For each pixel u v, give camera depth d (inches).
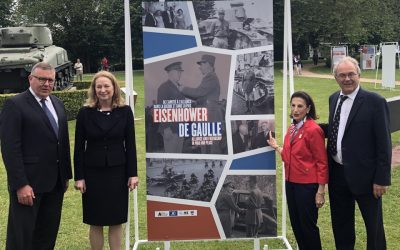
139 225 213.9
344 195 157.9
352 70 145.0
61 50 761.0
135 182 156.9
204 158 165.8
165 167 165.6
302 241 160.2
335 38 1492.4
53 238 158.6
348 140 148.3
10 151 142.5
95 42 1670.8
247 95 164.1
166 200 166.7
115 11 1664.6
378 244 153.7
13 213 147.0
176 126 164.2
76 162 154.6
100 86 152.0
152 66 162.1
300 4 1446.9
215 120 164.4
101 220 154.6
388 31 1594.5
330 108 156.1
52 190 152.7
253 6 161.3
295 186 155.5
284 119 182.5
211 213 167.9
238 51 162.4
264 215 168.6
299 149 153.1
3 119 145.4
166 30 161.0
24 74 568.1
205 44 161.9
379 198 150.7
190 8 160.9
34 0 1640.0
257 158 166.6
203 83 163.0
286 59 178.1
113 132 153.1
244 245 191.5
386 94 681.6
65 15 1642.5
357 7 1462.8
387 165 144.3
